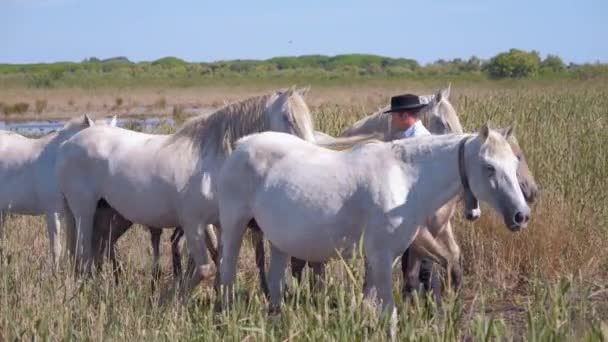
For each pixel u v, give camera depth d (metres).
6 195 13.24
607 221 12.56
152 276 10.63
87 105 59.69
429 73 85.19
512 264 11.41
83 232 11.55
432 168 8.23
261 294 9.95
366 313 7.44
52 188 12.95
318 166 8.77
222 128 10.61
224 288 9.66
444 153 8.20
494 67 74.31
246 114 10.60
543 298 7.59
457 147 8.12
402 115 10.06
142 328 8.39
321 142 9.66
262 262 10.66
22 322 8.42
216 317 9.01
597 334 6.87
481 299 7.93
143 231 13.94
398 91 68.62
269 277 9.77
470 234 11.77
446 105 11.20
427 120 11.20
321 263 9.93
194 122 10.84
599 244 11.77
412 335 7.06
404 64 125.06
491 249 11.56
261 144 9.31
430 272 9.98
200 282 10.63
